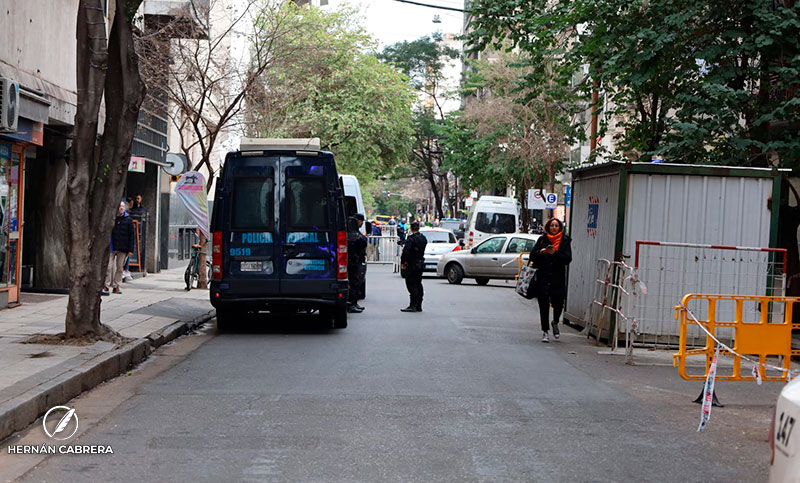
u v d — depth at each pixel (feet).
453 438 24.16
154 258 89.76
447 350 42.37
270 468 20.75
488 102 144.36
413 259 62.49
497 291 87.40
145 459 21.39
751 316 45.93
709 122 51.90
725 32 52.08
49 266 62.18
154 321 46.98
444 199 337.72
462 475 20.45
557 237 46.80
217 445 22.82
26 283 62.13
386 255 137.90
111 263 61.87
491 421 26.50
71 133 60.34
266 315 58.44
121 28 36.65
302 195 47.34
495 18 66.59
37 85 52.65
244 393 30.17
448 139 161.68
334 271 47.42
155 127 86.33
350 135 147.23
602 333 47.50
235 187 47.24
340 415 26.84
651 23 56.80
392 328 51.49
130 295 61.36
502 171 142.31
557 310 47.57
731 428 26.73
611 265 46.60
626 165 46.68
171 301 58.54
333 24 145.18
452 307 67.72
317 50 111.75
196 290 69.15
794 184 62.85
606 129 72.02
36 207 62.39
